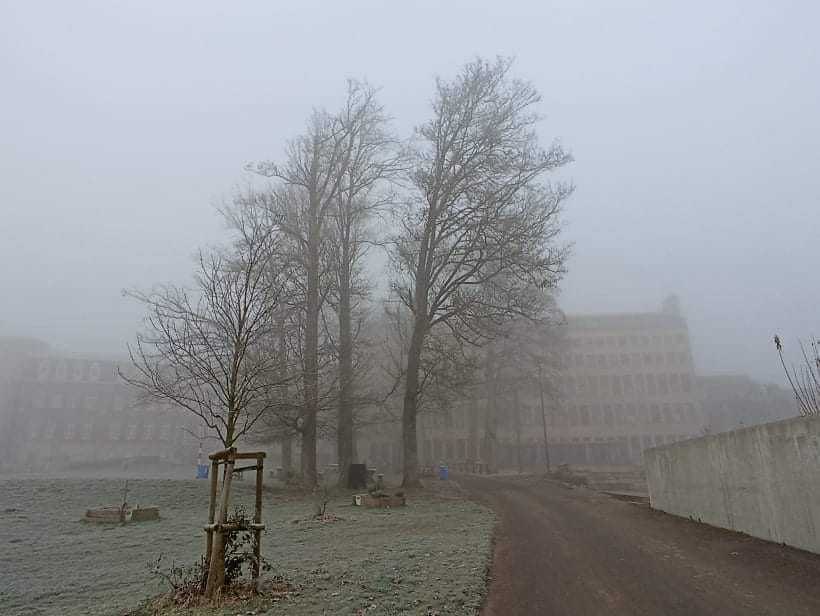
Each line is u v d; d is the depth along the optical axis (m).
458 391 30.38
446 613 6.68
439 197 29.36
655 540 12.07
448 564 9.39
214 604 6.73
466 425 83.50
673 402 91.62
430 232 29.19
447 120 29.55
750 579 8.24
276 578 7.96
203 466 33.28
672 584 8.21
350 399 27.55
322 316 29.62
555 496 24.14
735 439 12.22
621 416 90.81
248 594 7.14
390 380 39.94
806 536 9.61
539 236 27.45
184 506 20.61
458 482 33.84
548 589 8.10
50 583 8.90
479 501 22.20
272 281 15.51
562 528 14.48
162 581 8.32
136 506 18.08
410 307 29.38
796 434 9.91
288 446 36.38
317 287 27.59
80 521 16.17
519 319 33.78
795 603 6.97
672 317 95.94
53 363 87.12
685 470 15.09
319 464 64.69
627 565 9.66
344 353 28.28
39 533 14.20
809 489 9.54
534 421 88.62
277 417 25.30
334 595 7.31
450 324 29.56
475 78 29.38
